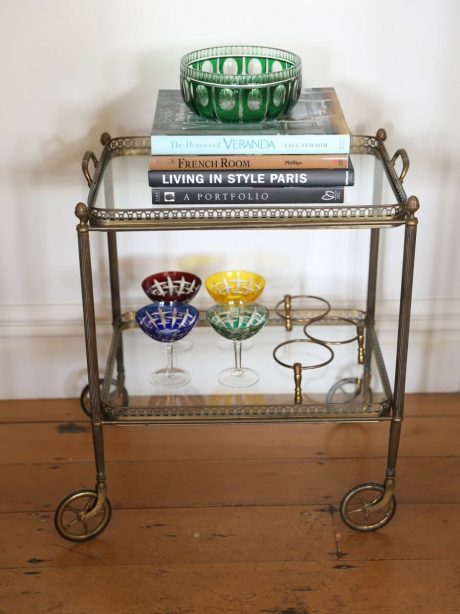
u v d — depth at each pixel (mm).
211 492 1754
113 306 1852
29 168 1798
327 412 1610
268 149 1419
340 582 1544
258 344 1784
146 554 1607
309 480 1784
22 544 1634
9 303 1936
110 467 1826
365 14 1666
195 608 1495
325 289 1926
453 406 2010
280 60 1597
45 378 2014
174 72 1717
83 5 1650
